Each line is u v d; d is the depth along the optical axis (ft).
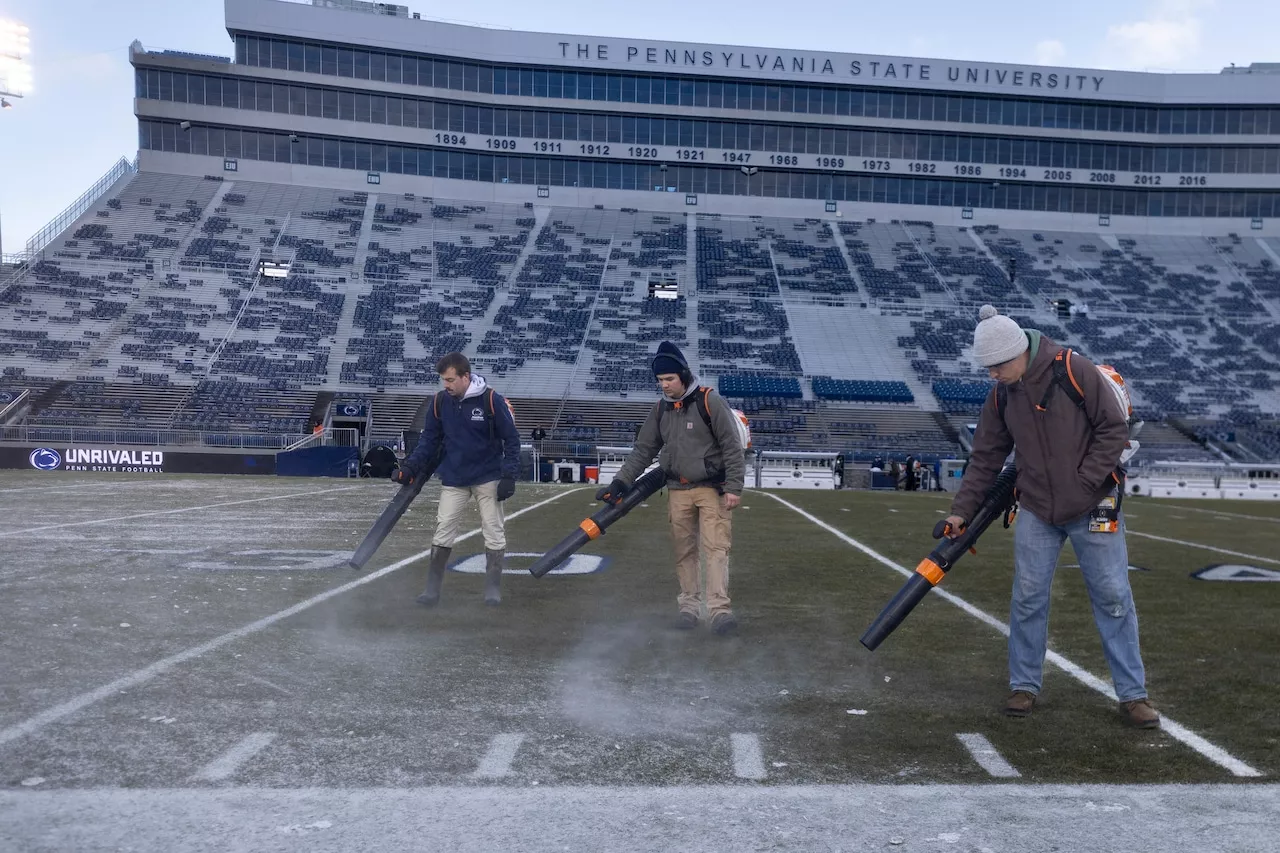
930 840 9.36
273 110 172.86
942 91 187.62
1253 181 190.08
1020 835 9.49
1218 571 30.01
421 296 150.41
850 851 9.12
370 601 22.29
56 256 144.25
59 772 10.84
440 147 179.52
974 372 142.92
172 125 169.68
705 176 186.91
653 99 184.24
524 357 138.31
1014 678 13.97
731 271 167.12
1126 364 148.25
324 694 14.25
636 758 11.66
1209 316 163.43
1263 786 10.89
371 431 118.73
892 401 135.13
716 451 19.38
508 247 168.14
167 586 23.56
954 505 14.25
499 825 9.57
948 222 190.70
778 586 26.14
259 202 167.63
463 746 12.00
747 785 10.78
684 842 9.25
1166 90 189.78
